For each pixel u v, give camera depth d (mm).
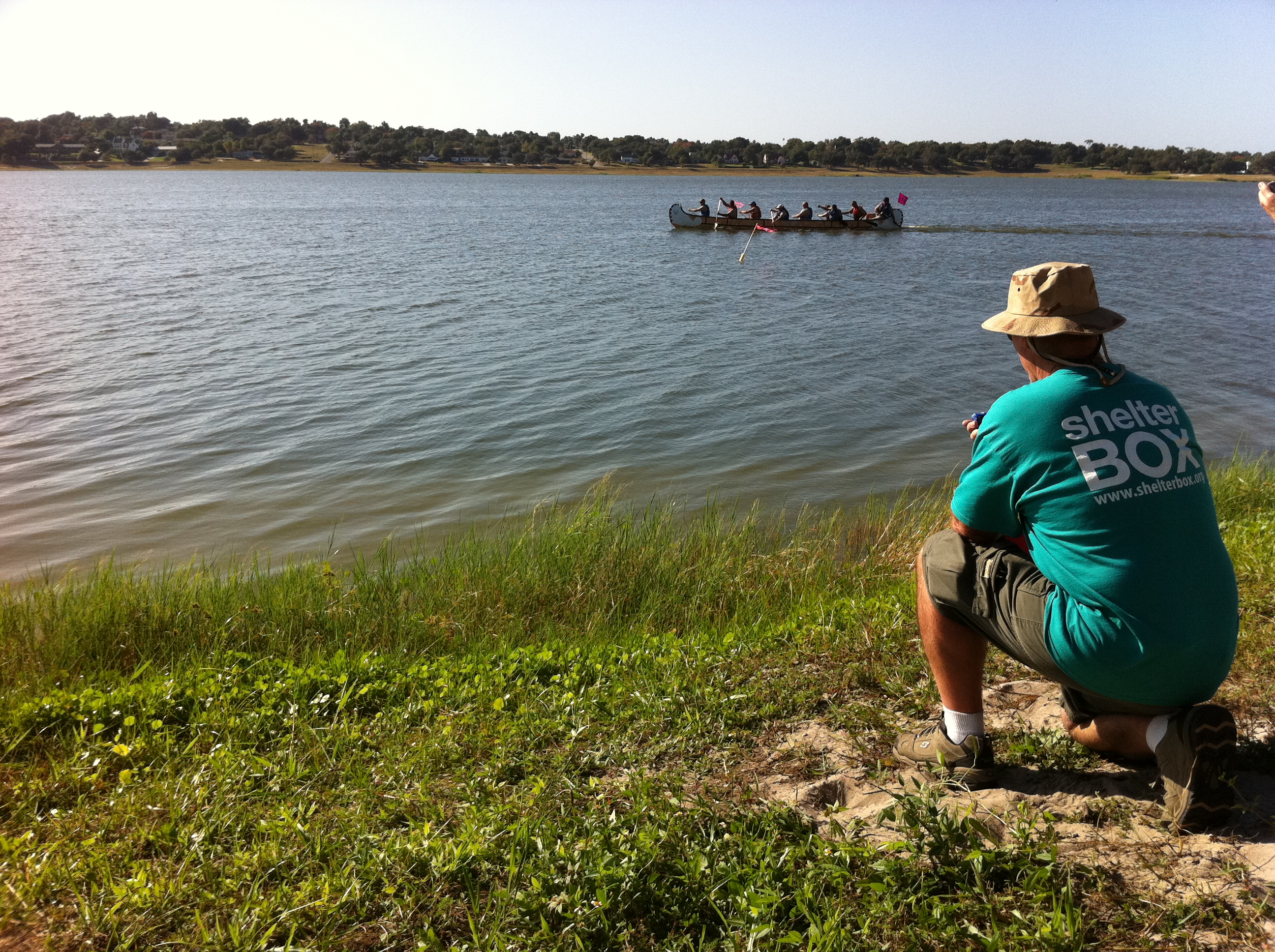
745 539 8102
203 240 51375
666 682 4340
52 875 2934
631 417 15203
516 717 4070
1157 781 2973
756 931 2504
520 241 51094
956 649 3172
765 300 28562
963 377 18141
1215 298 28391
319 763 3713
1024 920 2480
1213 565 2676
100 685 4906
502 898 2732
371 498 11672
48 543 10266
